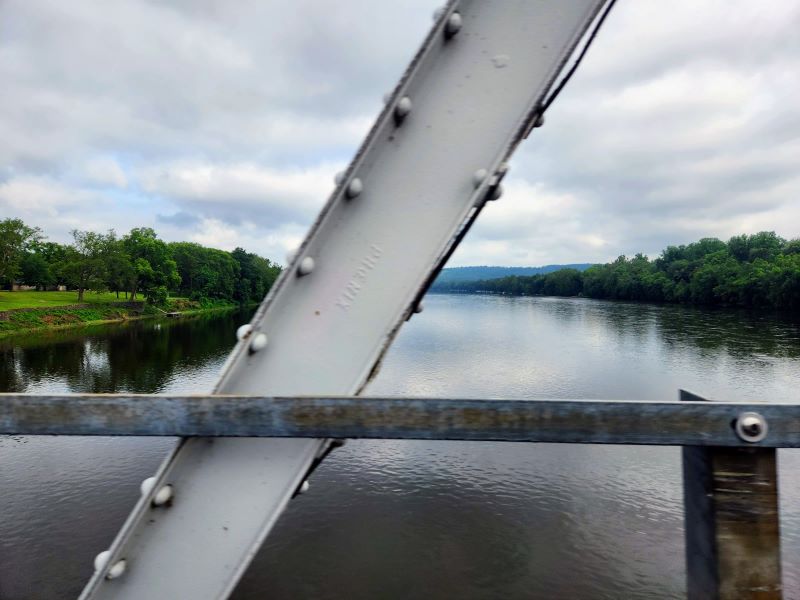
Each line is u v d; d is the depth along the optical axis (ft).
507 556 36.35
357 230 4.56
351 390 4.56
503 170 4.53
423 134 4.52
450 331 184.96
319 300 4.58
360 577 33.96
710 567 4.00
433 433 3.95
